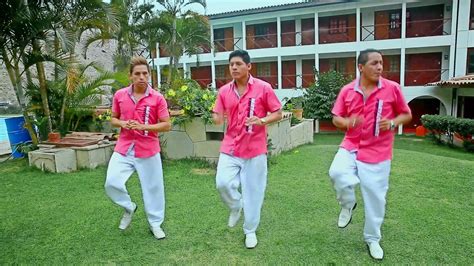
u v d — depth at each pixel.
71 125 8.55
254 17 19.78
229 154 2.92
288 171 5.70
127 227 3.43
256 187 2.92
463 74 15.70
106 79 8.61
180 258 2.80
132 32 13.62
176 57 15.72
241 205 3.07
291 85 20.59
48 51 7.23
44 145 6.87
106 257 2.85
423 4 17.30
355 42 17.39
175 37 15.05
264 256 2.79
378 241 2.77
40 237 3.27
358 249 2.87
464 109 14.59
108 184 3.06
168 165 6.11
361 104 2.65
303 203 4.04
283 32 20.64
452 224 3.34
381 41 16.89
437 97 15.86
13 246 3.09
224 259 2.76
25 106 7.64
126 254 2.89
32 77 9.49
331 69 18.42
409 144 13.16
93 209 4.03
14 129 7.92
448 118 12.00
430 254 2.76
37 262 2.79
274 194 4.40
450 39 15.80
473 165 5.90
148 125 3.05
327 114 16.47
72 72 7.49
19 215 3.89
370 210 2.68
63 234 3.32
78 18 8.31
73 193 4.75
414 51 17.62
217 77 23.17
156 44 15.93
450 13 17.09
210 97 6.21
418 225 3.33
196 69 23.61
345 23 19.19
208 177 5.34
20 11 6.71
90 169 6.33
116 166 3.10
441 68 17.42
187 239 3.14
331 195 4.34
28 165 6.65
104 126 8.43
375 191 2.64
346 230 3.24
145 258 2.81
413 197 4.20
